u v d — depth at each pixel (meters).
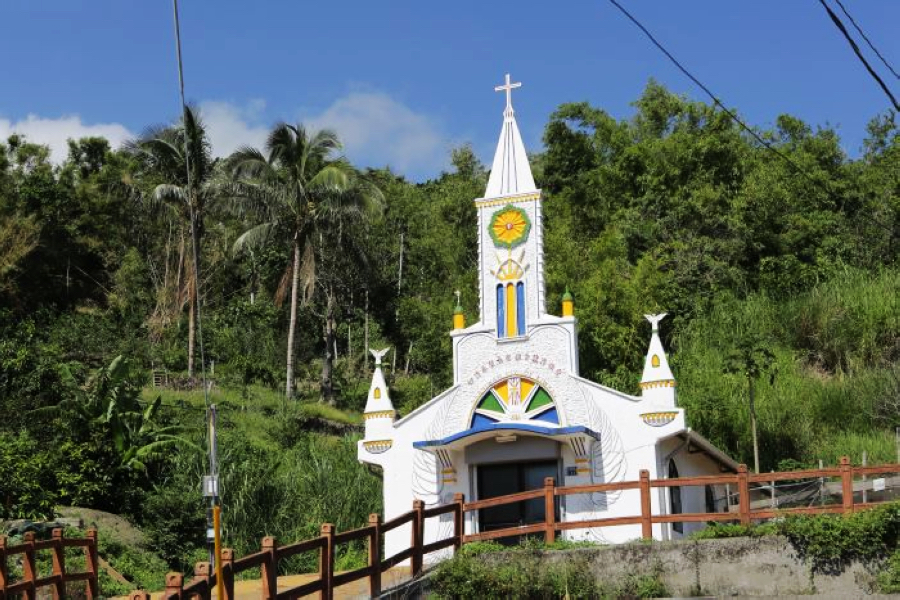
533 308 26.33
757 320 47.16
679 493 26.95
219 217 62.03
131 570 27.42
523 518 25.48
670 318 47.59
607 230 55.34
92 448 32.59
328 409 51.56
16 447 30.36
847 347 45.12
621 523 21.23
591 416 25.39
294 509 32.41
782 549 19.95
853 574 19.44
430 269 66.94
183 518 29.70
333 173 52.66
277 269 60.97
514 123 28.03
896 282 47.75
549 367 25.91
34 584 19.00
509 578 20.31
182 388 49.56
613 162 62.53
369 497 33.50
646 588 20.23
